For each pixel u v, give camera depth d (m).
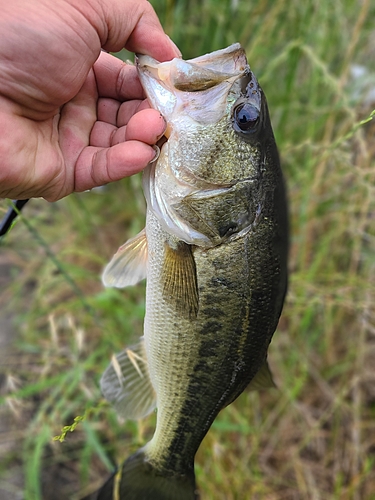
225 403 0.26
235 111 0.23
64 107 0.25
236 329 0.24
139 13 0.23
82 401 0.41
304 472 0.41
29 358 0.46
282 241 0.25
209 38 0.46
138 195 0.49
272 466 0.42
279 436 0.43
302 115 0.48
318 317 0.48
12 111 0.21
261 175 0.24
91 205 0.58
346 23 0.46
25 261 0.55
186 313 0.24
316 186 0.42
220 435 0.40
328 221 0.49
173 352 0.25
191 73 0.23
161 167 0.23
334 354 0.47
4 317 0.51
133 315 0.42
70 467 0.43
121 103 0.27
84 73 0.22
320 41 0.45
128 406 0.26
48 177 0.23
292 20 0.46
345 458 0.41
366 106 0.44
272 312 0.25
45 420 0.36
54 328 0.32
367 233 0.45
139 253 0.25
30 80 0.21
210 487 0.35
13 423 0.43
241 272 0.24
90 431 0.34
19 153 0.21
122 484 0.26
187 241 0.24
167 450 0.26
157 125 0.22
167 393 0.25
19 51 0.20
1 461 0.42
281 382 0.44
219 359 0.25
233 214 0.24
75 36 0.20
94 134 0.26
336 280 0.45
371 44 0.49
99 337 0.45
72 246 0.49
